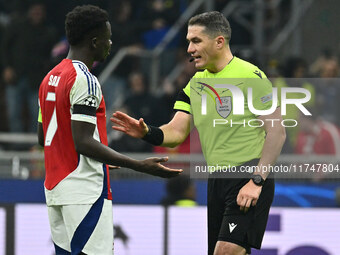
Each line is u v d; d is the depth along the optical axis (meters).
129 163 15.62
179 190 28.39
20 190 28.88
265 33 38.28
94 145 15.30
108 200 16.08
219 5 37.28
